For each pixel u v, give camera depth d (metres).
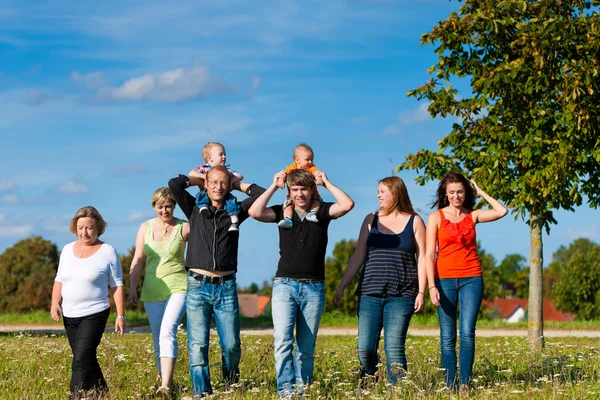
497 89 12.61
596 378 8.05
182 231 7.87
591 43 12.15
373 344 7.53
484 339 15.84
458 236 7.48
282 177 7.15
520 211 12.55
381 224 7.52
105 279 7.41
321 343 14.54
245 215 7.33
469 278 7.52
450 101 13.08
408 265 7.40
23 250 60.97
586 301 63.31
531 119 12.77
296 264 7.05
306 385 6.79
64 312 7.37
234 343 7.25
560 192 12.32
